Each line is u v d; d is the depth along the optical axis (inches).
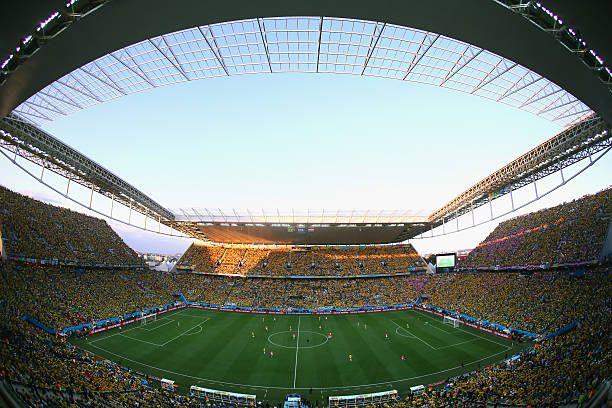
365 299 3159.5
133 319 2429.9
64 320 1934.1
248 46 1011.3
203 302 3102.9
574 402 792.9
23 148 1903.3
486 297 2522.1
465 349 1790.1
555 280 2187.5
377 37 965.8
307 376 1451.8
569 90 926.4
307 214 3280.0
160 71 1111.0
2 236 2106.3
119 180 2571.4
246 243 4138.8
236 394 1213.7
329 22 917.8
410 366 1560.0
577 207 2647.6
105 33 780.0
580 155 1945.1
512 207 2517.2
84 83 1155.3
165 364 1561.3
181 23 805.2
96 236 3097.9
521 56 839.7
